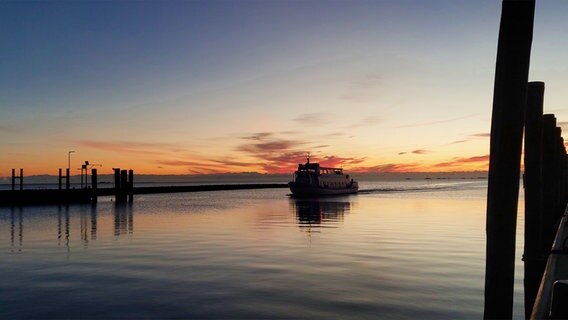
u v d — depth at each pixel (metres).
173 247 21.64
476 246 21.47
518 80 4.21
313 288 13.52
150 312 11.40
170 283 14.18
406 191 124.19
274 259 18.19
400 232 27.66
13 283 14.30
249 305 11.91
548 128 11.87
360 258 18.33
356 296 12.69
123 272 15.78
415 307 11.67
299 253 19.66
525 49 4.21
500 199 4.25
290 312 11.36
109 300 12.39
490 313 4.32
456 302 12.09
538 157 9.42
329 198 83.19
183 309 11.61
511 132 4.22
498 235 4.27
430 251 20.00
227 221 36.41
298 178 93.38
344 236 25.78
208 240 24.28
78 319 10.92
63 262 17.78
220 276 15.09
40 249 21.30
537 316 5.64
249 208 54.34
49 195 59.69
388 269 16.09
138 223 34.78
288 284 14.02
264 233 27.61
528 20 4.21
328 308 11.64
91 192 62.72
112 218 39.50
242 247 21.55
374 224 33.09
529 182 9.53
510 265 4.24
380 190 133.25
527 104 9.38
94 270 16.16
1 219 38.59
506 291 4.24
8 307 11.84
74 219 38.59
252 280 14.53
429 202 65.69
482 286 13.64
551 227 11.73
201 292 13.13
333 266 16.69
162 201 72.31
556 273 7.62
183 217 40.62
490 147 4.41
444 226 31.23
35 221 36.69
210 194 104.75
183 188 121.38
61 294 13.02
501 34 4.32
